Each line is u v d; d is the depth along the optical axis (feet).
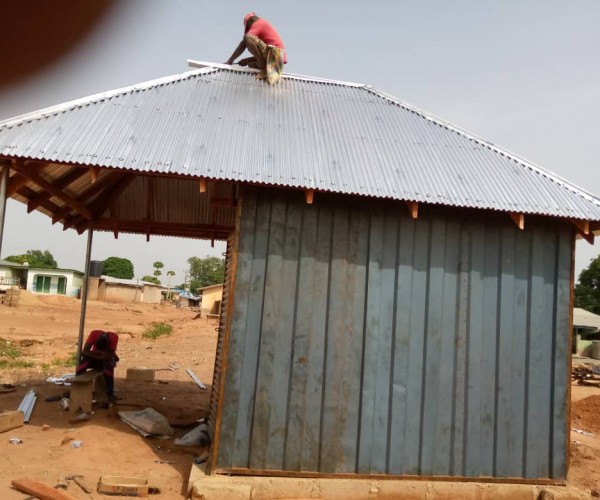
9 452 19.36
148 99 21.70
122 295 207.82
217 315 131.03
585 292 191.93
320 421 18.69
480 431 19.53
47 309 127.13
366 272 19.49
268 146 19.97
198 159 18.39
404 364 19.35
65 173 22.91
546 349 20.21
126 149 18.28
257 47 25.21
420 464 19.04
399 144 22.18
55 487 16.96
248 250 18.83
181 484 18.26
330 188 18.15
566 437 19.90
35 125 18.66
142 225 30.50
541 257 20.54
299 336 18.84
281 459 18.30
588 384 63.98
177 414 26.78
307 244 19.21
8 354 50.60
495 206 19.10
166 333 88.99
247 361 18.44
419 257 19.85
